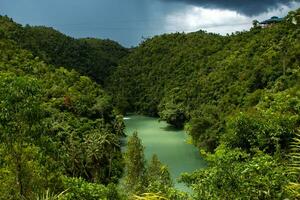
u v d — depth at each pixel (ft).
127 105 363.76
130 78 408.05
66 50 394.11
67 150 138.82
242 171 37.96
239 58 265.75
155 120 318.45
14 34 270.05
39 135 51.67
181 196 57.21
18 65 211.20
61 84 223.10
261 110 148.87
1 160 49.01
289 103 134.41
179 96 291.17
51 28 417.90
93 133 170.09
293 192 21.08
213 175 39.34
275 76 204.23
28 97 46.34
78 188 79.20
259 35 284.61
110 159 157.79
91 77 411.34
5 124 45.68
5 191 47.98
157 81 375.25
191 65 351.87
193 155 187.93
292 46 217.56
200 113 236.63
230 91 224.12
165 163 174.50
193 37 421.59
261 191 35.17
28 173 49.96
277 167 36.58
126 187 122.01
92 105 225.15
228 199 37.63
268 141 86.38
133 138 128.16
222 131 178.19
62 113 179.52
